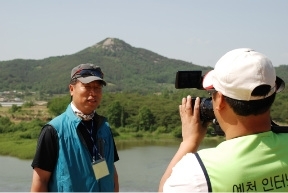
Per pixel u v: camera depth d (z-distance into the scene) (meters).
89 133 4.30
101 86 4.34
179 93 110.88
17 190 25.16
